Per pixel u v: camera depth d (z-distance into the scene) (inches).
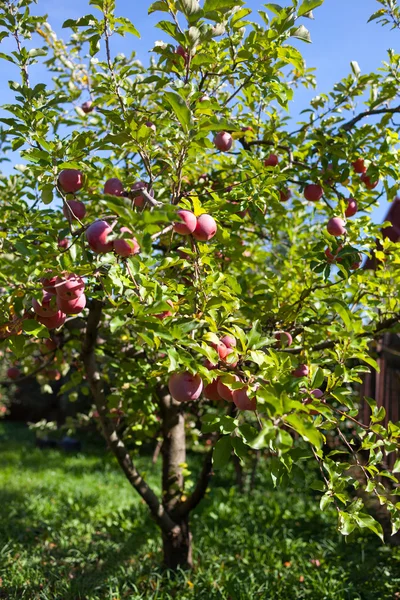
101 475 360.8
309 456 71.4
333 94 144.5
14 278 73.7
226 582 166.6
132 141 93.2
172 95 71.7
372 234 124.5
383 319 144.3
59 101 104.7
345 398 85.0
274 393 65.5
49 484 327.0
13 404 689.6
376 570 186.1
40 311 79.7
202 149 91.7
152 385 142.4
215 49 112.7
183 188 134.6
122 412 169.0
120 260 74.8
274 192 110.1
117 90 100.6
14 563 181.8
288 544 211.2
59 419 529.3
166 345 71.4
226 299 87.0
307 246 151.9
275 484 71.4
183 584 165.6
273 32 102.7
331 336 135.9
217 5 82.8
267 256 176.1
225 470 346.9
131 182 117.8
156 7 85.3
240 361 77.7
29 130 96.7
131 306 71.1
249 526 235.9
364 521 75.6
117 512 243.9
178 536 171.9
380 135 139.1
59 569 177.5
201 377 78.1
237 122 130.0
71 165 83.9
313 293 138.7
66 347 179.0
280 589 167.6
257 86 116.3
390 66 137.9
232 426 71.9
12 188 147.8
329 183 132.5
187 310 84.7
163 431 179.6
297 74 156.1
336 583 172.4
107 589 163.5
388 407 237.6
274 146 133.7
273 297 135.1
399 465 85.9
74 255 76.7
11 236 124.6
